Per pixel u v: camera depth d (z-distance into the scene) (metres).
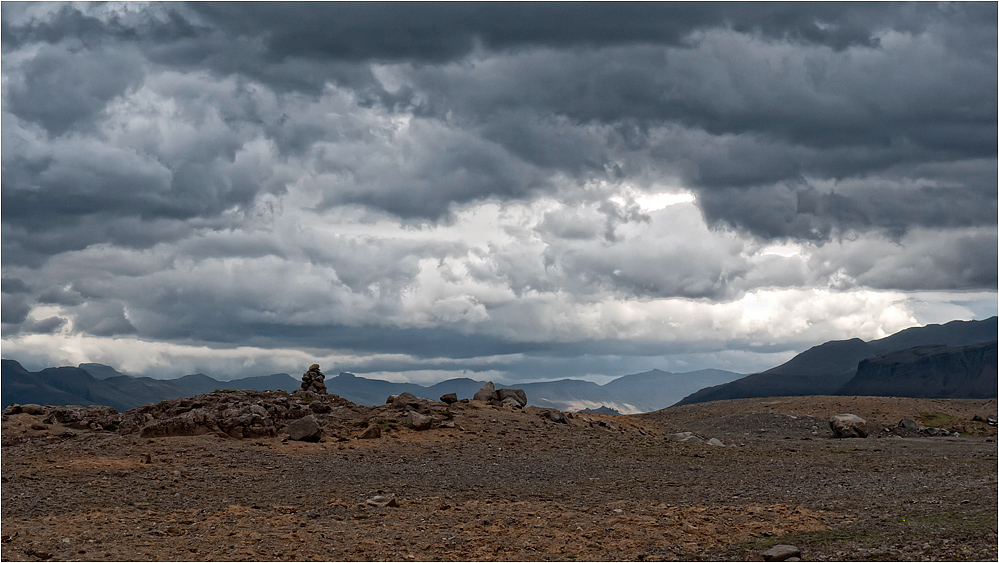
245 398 45.50
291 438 37.62
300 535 18.58
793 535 19.34
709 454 38.81
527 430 43.16
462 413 45.91
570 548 17.95
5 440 35.22
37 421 39.97
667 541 18.64
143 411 43.72
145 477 27.59
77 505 22.81
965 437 60.91
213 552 16.89
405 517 21.28
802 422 65.88
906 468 34.81
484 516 21.36
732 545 18.39
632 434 48.78
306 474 29.72
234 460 32.03
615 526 19.97
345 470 31.02
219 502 23.81
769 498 25.12
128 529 18.98
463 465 33.19
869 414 70.69
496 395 53.59
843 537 18.86
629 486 28.11
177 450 33.44
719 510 22.17
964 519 20.27
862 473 32.88
